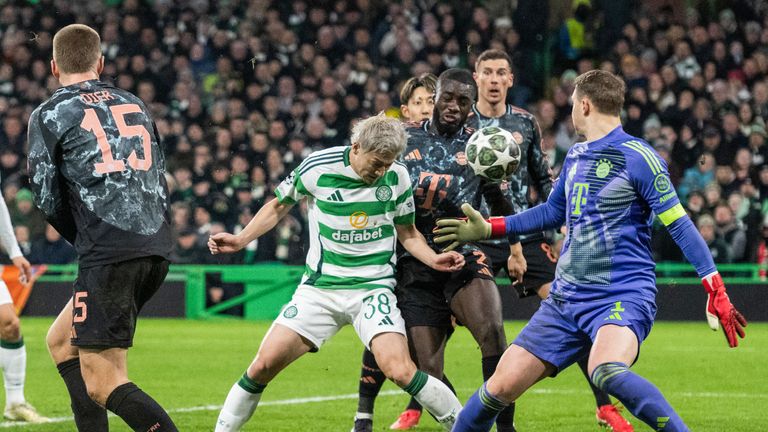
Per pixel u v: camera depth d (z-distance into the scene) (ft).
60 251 101.35
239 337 82.02
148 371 60.75
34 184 30.78
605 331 28.07
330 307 32.24
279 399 49.34
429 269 35.32
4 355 41.96
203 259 100.68
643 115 115.03
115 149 30.89
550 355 29.19
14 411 42.11
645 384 26.78
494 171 34.40
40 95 119.34
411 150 36.60
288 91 115.24
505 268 43.32
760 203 104.42
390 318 31.81
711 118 114.42
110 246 30.22
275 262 100.68
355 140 31.50
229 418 32.30
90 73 32.24
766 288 97.30
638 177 28.48
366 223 32.19
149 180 31.40
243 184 102.37
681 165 110.42
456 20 123.95
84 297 30.19
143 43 121.08
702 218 98.78
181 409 45.91
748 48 126.21
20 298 99.71
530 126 42.19
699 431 40.73
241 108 111.96
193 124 112.47
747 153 106.63
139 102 32.55
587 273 28.94
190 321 97.91
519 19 127.03
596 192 28.91
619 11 133.28
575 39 125.49
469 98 36.22
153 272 31.07
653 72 122.31
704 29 125.08
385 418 43.80
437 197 36.22
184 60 119.44
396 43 119.55
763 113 118.32
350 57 116.16
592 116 29.63
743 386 55.57
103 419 31.99
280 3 124.57
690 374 60.85
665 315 98.68
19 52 120.26
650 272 29.12
